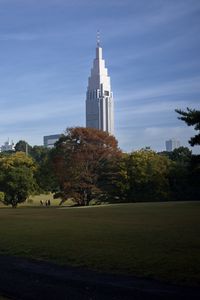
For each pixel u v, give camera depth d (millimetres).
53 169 80938
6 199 88188
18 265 16781
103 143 77688
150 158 74250
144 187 73625
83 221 34031
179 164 75562
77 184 76438
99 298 11047
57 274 14664
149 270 14320
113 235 23922
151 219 33062
